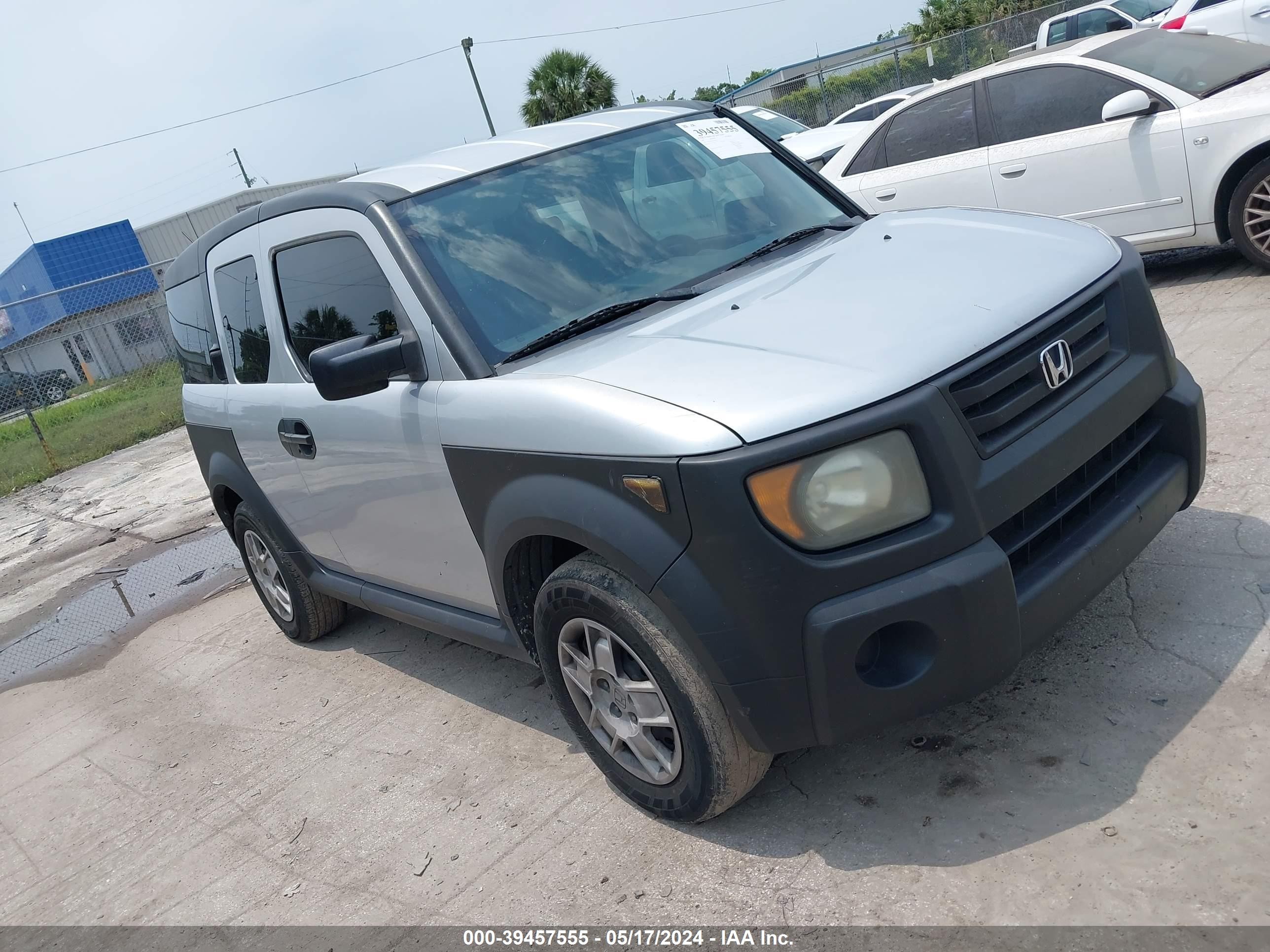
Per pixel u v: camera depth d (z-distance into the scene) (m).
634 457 2.31
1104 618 3.11
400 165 3.63
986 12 29.56
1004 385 2.33
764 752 2.42
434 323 2.96
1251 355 4.84
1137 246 6.28
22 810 4.13
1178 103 5.94
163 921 3.07
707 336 2.59
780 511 2.17
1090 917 2.09
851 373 2.26
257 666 4.93
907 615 2.19
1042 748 2.64
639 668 2.68
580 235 3.19
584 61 28.80
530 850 2.88
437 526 3.18
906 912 2.25
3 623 7.01
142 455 12.61
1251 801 2.27
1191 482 2.82
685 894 2.52
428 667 4.34
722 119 3.92
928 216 3.33
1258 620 2.88
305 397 3.65
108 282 16.92
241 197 32.06
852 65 24.11
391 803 3.35
